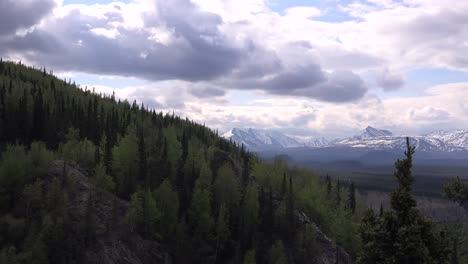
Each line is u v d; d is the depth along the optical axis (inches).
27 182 4367.6
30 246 3508.9
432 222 911.7
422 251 857.5
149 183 5137.8
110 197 4704.7
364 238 927.7
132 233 4335.6
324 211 6146.7
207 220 4854.8
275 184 6550.2
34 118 5880.9
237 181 5753.0
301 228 5511.8
